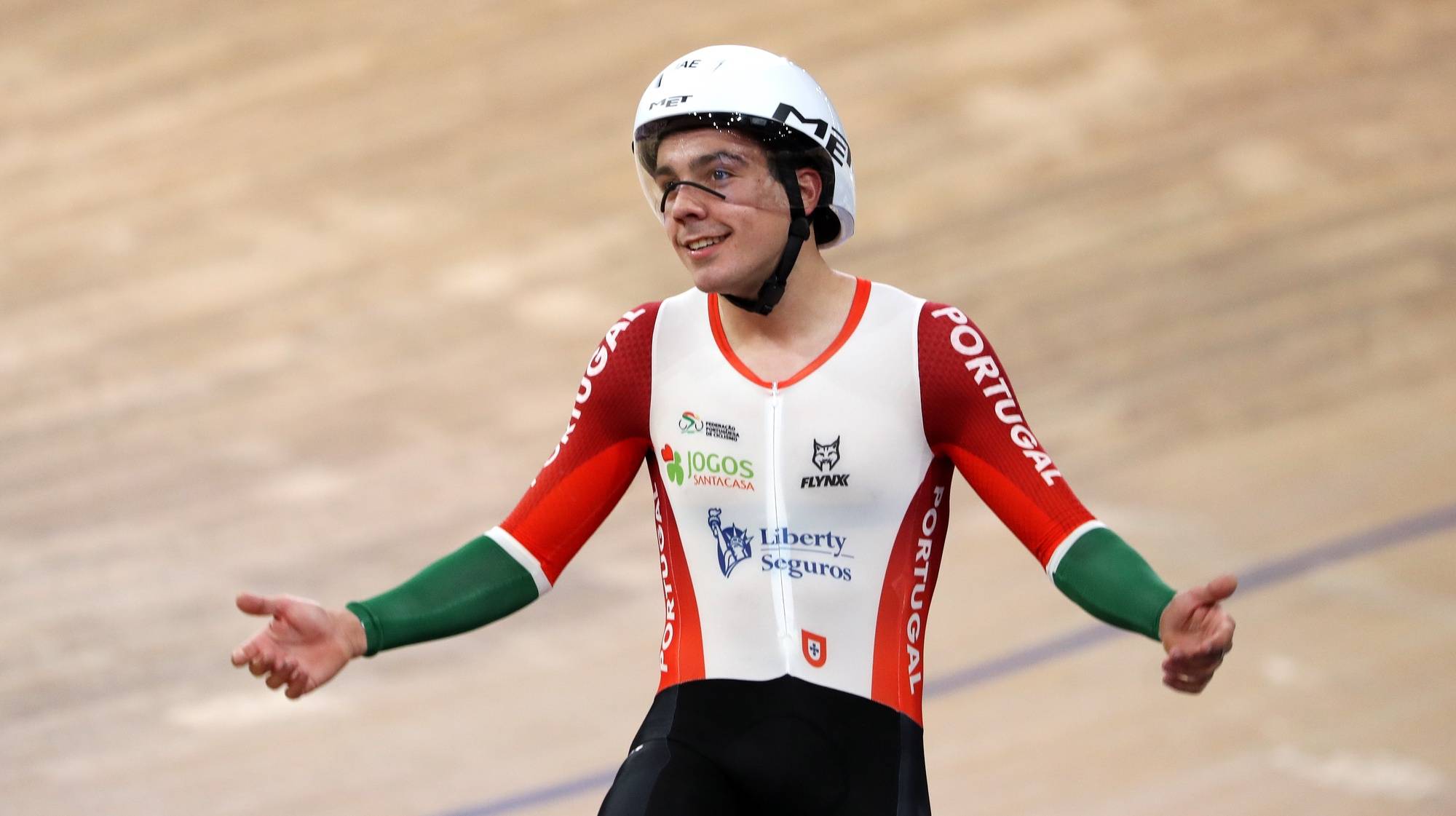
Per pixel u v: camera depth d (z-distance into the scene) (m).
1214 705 18.88
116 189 37.41
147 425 29.19
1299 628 20.56
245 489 26.81
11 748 20.64
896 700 7.96
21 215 36.91
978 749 18.41
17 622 23.72
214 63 41.50
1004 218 33.22
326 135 38.47
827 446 7.96
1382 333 28.88
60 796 19.45
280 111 39.50
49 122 40.06
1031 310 30.47
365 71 40.47
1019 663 20.22
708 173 7.83
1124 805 17.06
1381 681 19.09
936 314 8.11
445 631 8.01
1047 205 33.47
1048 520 7.80
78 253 35.28
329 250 34.41
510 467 26.86
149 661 22.39
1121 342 29.27
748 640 7.93
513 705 20.45
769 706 7.82
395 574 23.97
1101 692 19.39
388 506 25.95
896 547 8.04
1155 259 31.58
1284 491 24.53
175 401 29.89
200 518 26.08
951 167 34.88
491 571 8.17
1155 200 33.28
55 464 28.27
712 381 8.15
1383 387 27.36
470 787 18.70
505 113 38.41
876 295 8.21
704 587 8.08
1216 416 26.98
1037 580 22.30
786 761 7.73
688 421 8.16
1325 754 17.73
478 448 27.53
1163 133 35.25
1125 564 7.51
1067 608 21.47
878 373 8.02
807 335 8.16
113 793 19.41
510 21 41.56
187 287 33.69
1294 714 18.56
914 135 36.00
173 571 24.66
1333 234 31.84
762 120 7.79
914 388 7.99
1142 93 36.50
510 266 33.31
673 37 40.12
